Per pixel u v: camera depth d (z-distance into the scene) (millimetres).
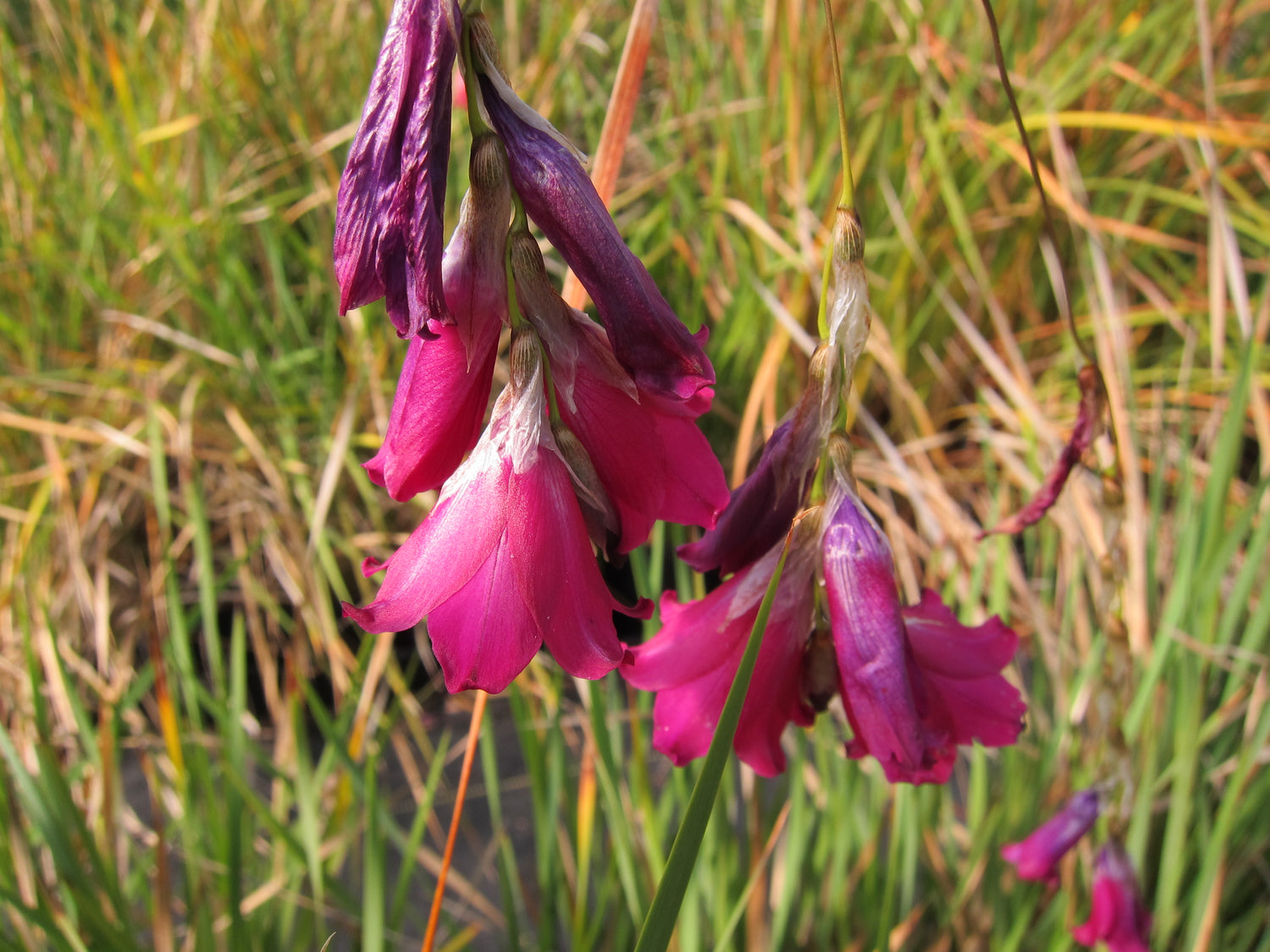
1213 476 535
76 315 814
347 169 172
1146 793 475
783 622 210
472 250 181
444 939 557
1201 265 803
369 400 756
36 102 929
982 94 845
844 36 813
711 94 844
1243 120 857
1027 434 671
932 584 642
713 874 467
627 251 179
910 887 487
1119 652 330
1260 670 544
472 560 184
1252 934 495
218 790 579
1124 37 825
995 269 795
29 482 753
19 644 666
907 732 199
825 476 205
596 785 549
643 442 192
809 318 716
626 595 527
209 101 853
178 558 733
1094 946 435
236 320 787
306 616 659
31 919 392
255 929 482
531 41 957
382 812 542
